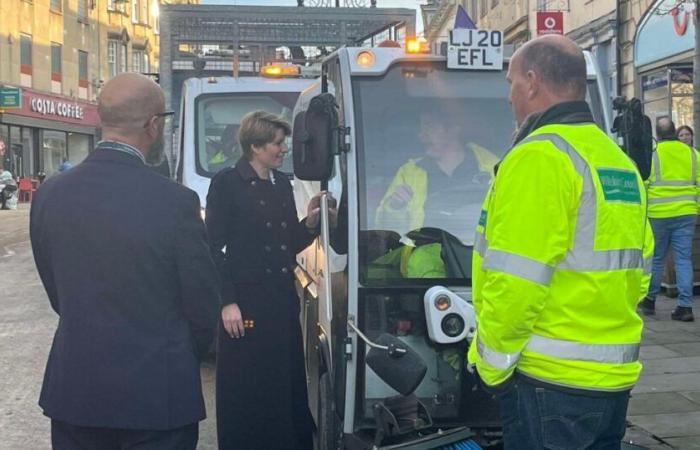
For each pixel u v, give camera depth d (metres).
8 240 20.17
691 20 12.92
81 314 3.02
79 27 42.81
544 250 2.66
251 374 4.77
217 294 3.17
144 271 3.03
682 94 14.10
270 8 10.37
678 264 8.48
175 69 10.55
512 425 2.88
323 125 4.07
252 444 4.79
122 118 3.15
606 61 17.02
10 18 36.88
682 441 5.26
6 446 5.57
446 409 4.26
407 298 4.23
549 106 2.91
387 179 4.32
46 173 40.72
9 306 10.77
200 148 8.30
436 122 4.43
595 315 2.76
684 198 8.38
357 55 4.42
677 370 6.75
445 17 32.47
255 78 8.72
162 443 3.04
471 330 4.12
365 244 4.24
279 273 4.83
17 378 7.21
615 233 2.78
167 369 3.03
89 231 3.03
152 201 3.07
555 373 2.75
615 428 2.90
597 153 2.82
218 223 4.76
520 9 21.67
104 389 2.97
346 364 4.21
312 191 5.64
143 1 49.06
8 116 36.69
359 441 4.15
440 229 4.32
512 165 2.74
